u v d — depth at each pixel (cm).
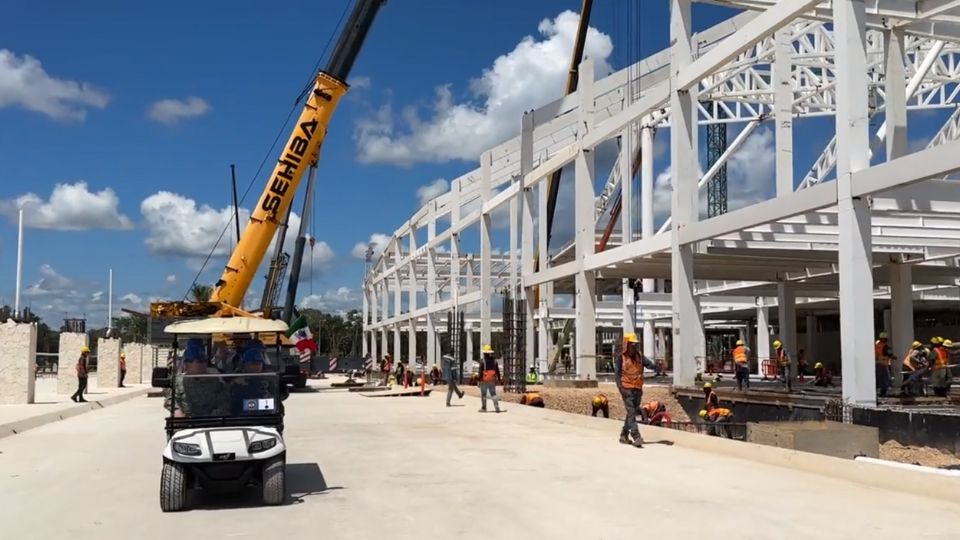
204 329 1098
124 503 1050
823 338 5350
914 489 1038
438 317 6738
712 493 1046
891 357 2278
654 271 3384
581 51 4678
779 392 2344
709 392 2241
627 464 1320
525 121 4131
